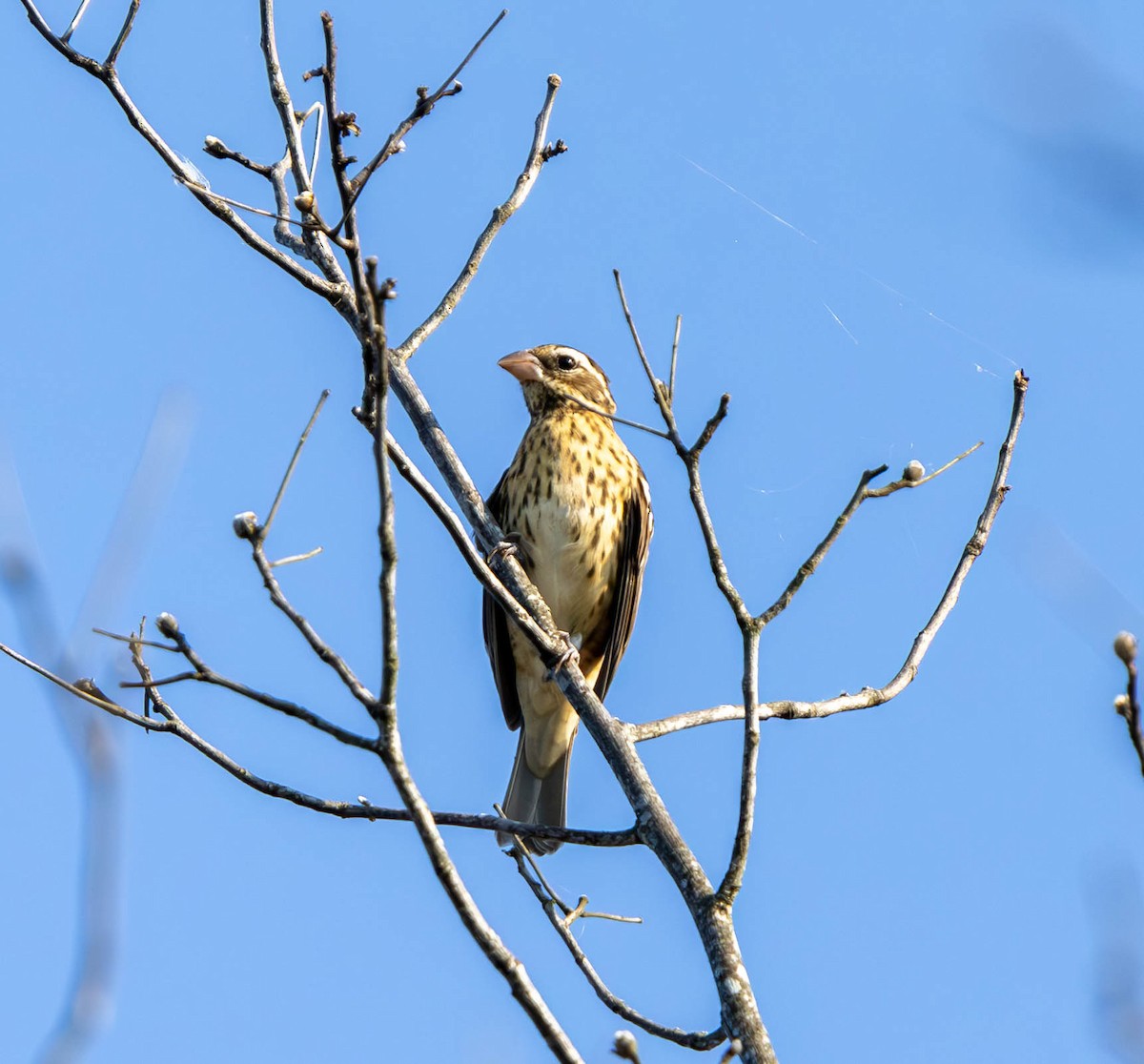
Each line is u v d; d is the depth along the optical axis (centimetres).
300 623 692
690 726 998
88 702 598
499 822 888
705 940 816
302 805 844
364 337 802
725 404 825
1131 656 618
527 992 680
